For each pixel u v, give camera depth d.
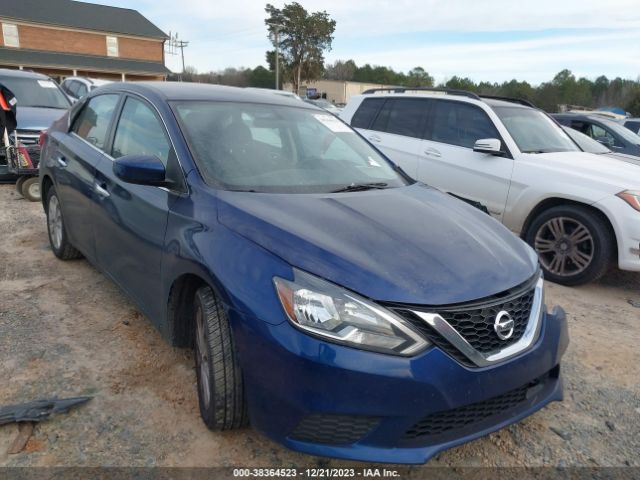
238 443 2.58
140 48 52.16
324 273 2.15
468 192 6.05
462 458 2.60
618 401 3.15
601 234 4.91
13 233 5.79
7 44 45.56
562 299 4.84
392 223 2.61
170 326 2.86
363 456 2.08
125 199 3.25
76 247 4.36
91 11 51.03
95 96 4.41
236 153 3.09
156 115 3.30
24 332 3.54
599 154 6.46
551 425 2.89
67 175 4.21
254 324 2.16
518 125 6.14
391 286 2.13
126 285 3.38
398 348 2.06
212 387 2.40
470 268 2.34
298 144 3.47
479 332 2.22
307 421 2.09
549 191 5.27
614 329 4.19
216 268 2.35
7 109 6.90
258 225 2.41
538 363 2.40
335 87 63.38
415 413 2.07
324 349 2.04
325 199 2.84
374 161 3.70
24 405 2.72
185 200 2.77
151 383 3.03
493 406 2.31
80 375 3.07
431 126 6.66
